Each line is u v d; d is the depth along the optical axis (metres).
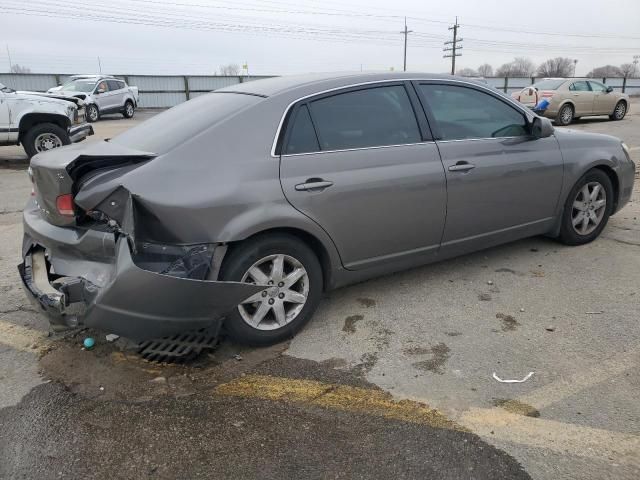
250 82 3.95
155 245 2.95
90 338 3.49
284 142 3.30
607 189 5.05
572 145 4.75
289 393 2.92
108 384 3.02
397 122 3.78
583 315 3.72
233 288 3.00
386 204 3.64
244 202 3.07
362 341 3.46
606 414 2.68
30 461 2.44
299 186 3.27
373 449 2.48
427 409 2.76
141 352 3.31
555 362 3.15
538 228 4.70
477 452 2.44
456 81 4.14
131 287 2.78
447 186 3.91
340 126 3.54
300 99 3.43
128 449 2.51
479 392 2.88
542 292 4.10
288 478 2.32
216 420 2.70
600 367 3.09
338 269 3.61
